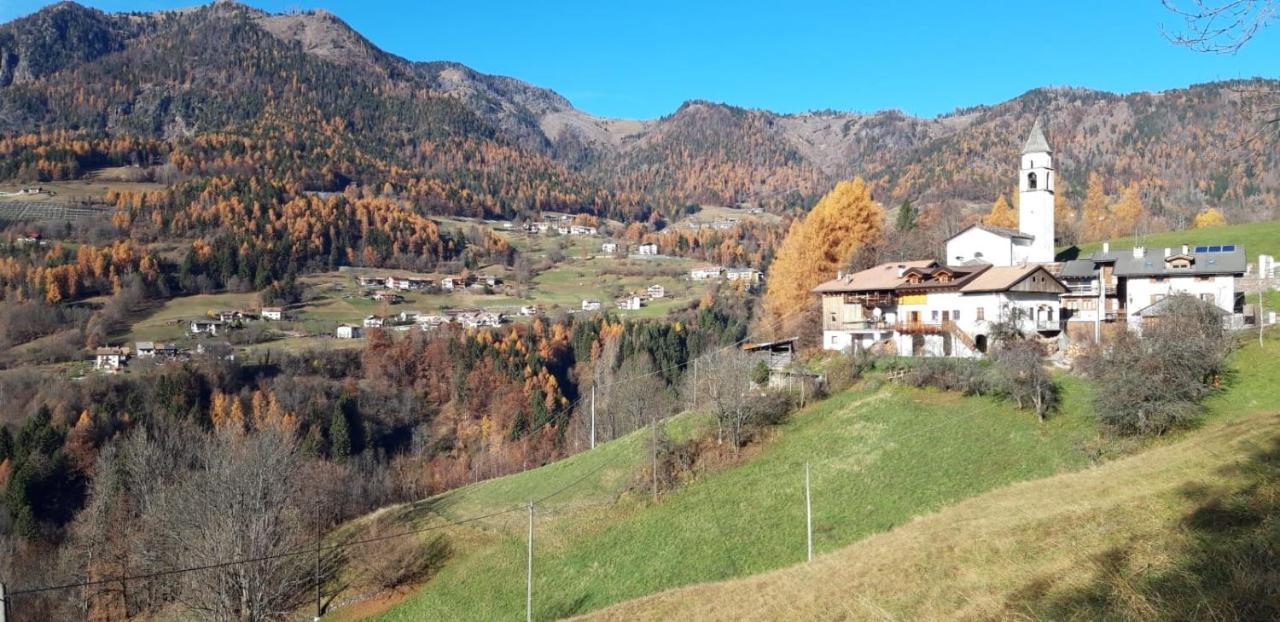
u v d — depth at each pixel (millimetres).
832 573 33625
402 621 53500
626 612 37969
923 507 46031
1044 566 24844
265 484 60000
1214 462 32250
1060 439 49219
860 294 75500
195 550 54969
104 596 64750
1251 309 71562
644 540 53188
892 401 61250
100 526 68625
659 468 61969
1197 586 18812
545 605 49500
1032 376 54406
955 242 84375
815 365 72562
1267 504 23984
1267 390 47219
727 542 49562
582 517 59875
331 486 83625
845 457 55125
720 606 34188
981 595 23891
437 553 61562
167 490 65250
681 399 97562
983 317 68062
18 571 68812
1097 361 52250
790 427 62938
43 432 97750
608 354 143500
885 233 104375
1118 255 79500
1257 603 16906
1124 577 21078
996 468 48250
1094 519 28422
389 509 74375
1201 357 48688
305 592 60562
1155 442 45156
